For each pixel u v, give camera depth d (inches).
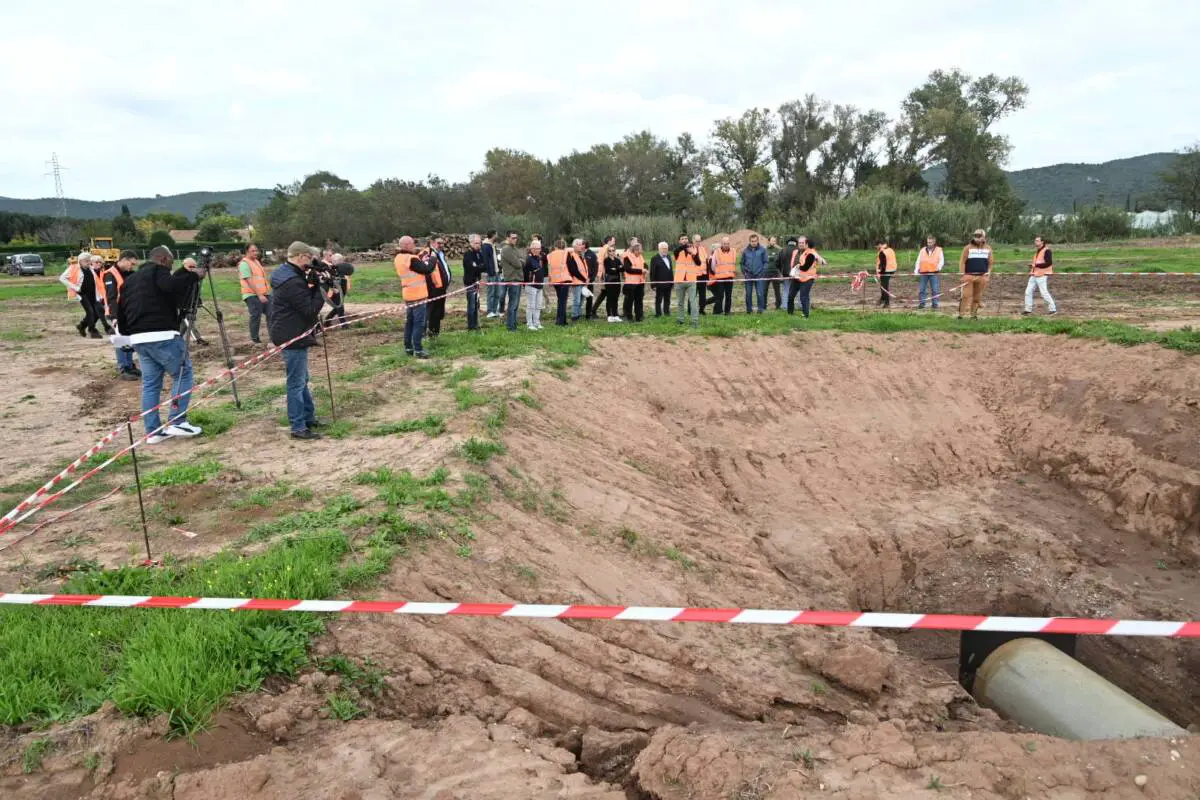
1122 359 514.9
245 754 157.6
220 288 1117.1
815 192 2404.0
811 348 587.8
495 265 639.8
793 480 465.4
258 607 179.3
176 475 302.5
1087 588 378.9
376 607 178.9
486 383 442.6
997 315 692.1
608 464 391.5
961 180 2377.0
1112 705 212.8
